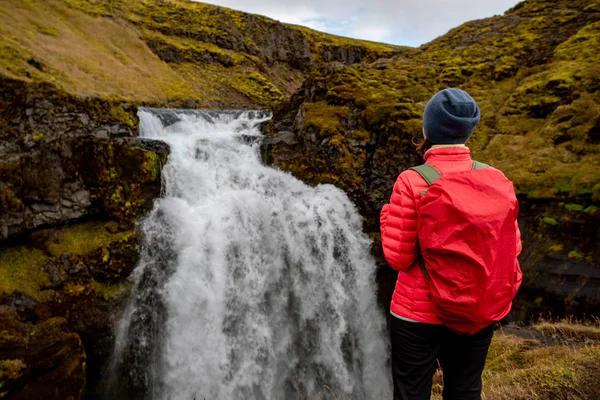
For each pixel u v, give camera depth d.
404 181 1.97
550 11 20.39
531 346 6.38
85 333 7.82
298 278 10.33
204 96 29.72
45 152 8.30
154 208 9.12
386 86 14.94
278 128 14.11
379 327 11.22
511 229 1.70
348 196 11.48
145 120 12.27
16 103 8.98
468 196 1.68
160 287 8.79
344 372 10.29
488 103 15.06
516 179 10.62
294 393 9.57
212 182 10.37
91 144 8.74
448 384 2.05
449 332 1.93
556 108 12.91
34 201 8.13
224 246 9.42
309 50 46.31
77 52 23.39
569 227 9.19
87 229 8.62
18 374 6.38
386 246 1.98
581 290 8.43
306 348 10.05
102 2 35.00
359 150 12.24
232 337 9.14
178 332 8.70
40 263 7.84
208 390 8.62
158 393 8.53
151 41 32.94
